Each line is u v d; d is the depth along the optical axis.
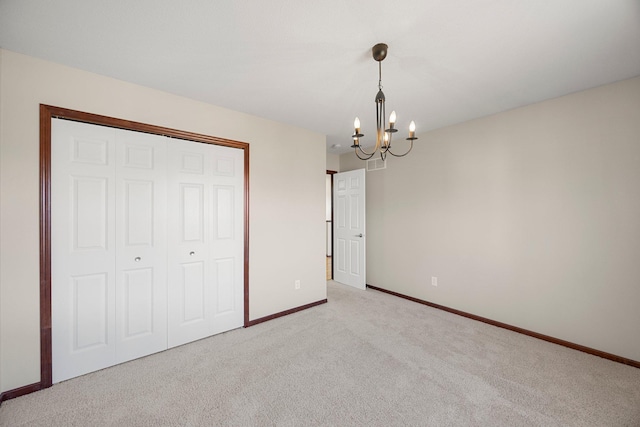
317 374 1.97
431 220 3.44
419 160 3.58
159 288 2.31
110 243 2.09
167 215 2.36
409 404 1.66
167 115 2.34
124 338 2.15
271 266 3.04
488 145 2.90
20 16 1.41
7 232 1.71
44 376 1.81
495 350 2.32
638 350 2.08
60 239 1.89
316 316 3.11
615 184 2.18
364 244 4.21
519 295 2.69
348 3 1.33
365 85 2.21
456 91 2.32
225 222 2.70
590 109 2.28
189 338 2.47
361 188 4.24
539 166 2.56
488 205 2.91
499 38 1.60
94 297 2.02
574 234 2.37
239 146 2.77
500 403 1.67
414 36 1.58
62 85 1.89
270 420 1.54
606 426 1.49
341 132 3.51
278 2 1.32
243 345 2.42
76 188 1.95
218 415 1.58
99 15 1.41
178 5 1.34
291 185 3.24
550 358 2.20
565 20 1.45
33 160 1.79
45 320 1.82
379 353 2.27
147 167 2.25
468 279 3.08
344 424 1.51
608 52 1.75
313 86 2.22
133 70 1.98
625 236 2.13
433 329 2.75
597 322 2.26
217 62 1.87
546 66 1.92
